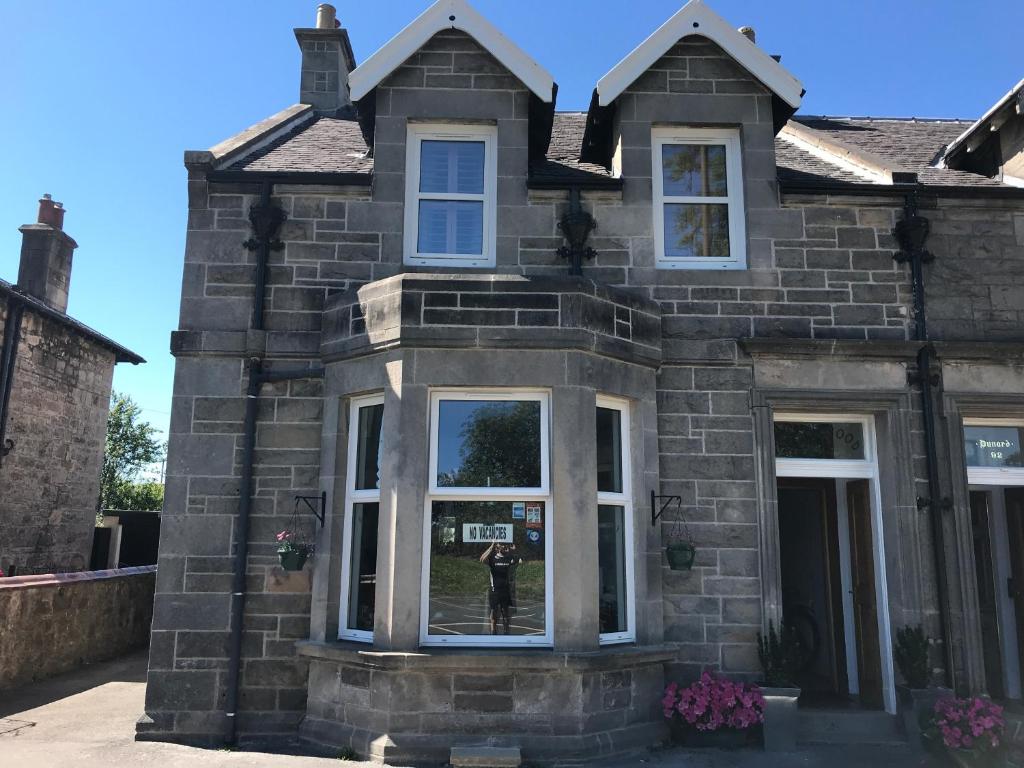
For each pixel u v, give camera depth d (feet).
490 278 21.62
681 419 23.43
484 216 24.77
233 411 23.09
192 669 21.76
